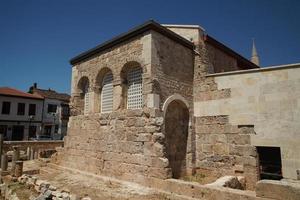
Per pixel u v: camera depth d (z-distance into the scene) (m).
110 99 12.68
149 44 10.23
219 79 11.55
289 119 9.32
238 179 9.63
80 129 13.58
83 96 14.74
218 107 11.41
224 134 11.05
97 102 13.14
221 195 7.14
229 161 10.72
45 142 20.73
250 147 10.18
